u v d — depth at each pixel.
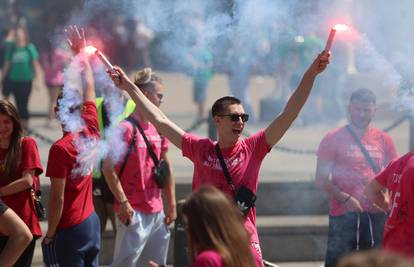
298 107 12.81
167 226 16.36
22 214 13.80
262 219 20.81
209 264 9.13
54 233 13.95
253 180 12.92
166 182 15.96
